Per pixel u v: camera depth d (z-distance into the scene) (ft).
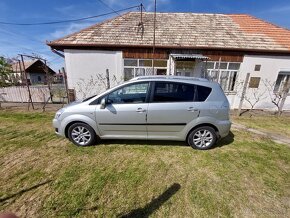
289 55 30.50
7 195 8.73
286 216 7.82
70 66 31.60
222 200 8.67
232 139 16.65
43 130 18.02
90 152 13.25
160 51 31.12
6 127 18.99
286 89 26.73
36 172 10.68
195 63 31.83
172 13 39.52
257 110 31.30
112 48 30.94
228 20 37.83
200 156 13.03
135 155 12.94
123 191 9.15
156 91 13.08
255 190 9.47
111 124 13.46
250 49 30.07
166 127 13.39
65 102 32.89
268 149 14.57
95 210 7.89
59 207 8.02
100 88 32.50
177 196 8.86
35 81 114.52
